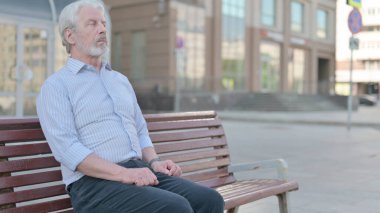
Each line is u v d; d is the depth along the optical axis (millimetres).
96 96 3209
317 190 6480
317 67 49875
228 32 35281
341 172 7898
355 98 35156
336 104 37094
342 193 6305
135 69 32750
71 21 3240
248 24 37438
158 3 31250
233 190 3949
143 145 3562
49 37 12742
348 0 14969
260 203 5711
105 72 3357
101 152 3162
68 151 2984
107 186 3020
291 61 44000
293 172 7867
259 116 25188
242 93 34094
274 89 41156
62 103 3076
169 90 30750
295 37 44000
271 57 40688
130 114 3375
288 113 29922
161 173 3389
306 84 45406
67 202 3311
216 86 33438
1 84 12086
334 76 50906
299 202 5789
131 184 3004
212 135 4551
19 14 12141
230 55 35469
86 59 3275
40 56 12648
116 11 33500
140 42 32562
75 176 3129
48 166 3256
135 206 2934
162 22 31219
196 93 31438
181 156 4184
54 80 3150
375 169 8219
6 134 3053
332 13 50250
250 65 37781
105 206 3002
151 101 30844
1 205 2969
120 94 3338
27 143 3250
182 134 4242
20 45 12234
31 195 3131
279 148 11141
